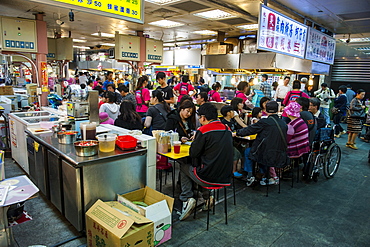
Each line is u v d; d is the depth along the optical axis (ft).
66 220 9.40
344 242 8.73
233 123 14.06
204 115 9.06
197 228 9.23
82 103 11.66
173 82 35.65
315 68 24.70
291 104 12.67
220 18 22.04
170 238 8.50
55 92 24.94
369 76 35.65
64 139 9.36
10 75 29.30
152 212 7.85
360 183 14.12
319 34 19.17
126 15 9.60
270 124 11.25
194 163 9.15
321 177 14.96
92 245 7.68
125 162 8.72
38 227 8.92
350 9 18.01
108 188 8.43
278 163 11.24
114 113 14.66
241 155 13.05
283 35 14.94
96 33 31.12
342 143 23.17
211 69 28.14
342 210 10.99
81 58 50.14
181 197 10.24
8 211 5.90
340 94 25.66
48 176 9.88
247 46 26.35
